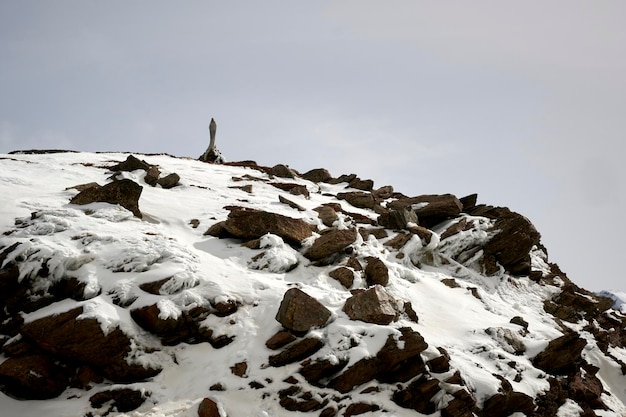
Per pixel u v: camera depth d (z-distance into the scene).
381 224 15.91
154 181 16.28
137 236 10.35
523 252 15.60
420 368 7.87
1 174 13.96
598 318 15.18
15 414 6.66
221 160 26.94
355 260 11.95
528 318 13.02
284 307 8.34
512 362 9.20
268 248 11.66
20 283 8.38
